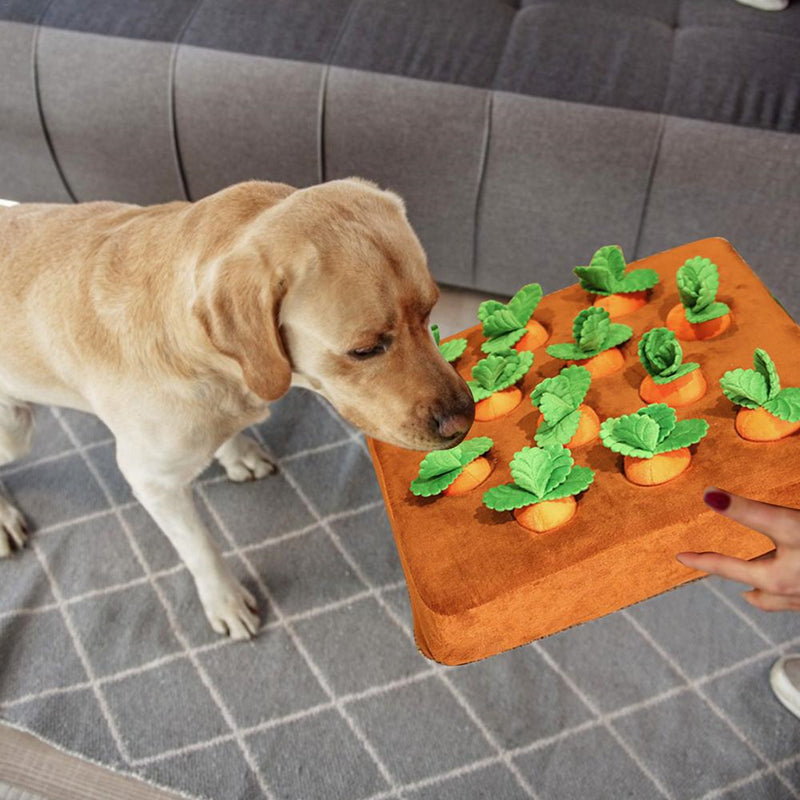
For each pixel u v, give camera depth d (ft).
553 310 4.58
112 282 4.03
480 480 3.85
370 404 3.71
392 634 5.15
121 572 5.56
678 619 5.01
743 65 5.63
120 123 6.65
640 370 4.11
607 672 4.86
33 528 5.83
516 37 5.96
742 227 5.82
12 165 7.35
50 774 4.78
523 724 4.72
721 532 3.58
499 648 3.83
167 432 4.17
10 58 6.61
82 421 6.40
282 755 4.73
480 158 5.98
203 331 3.59
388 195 3.70
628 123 5.57
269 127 6.33
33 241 4.38
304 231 3.34
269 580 5.47
